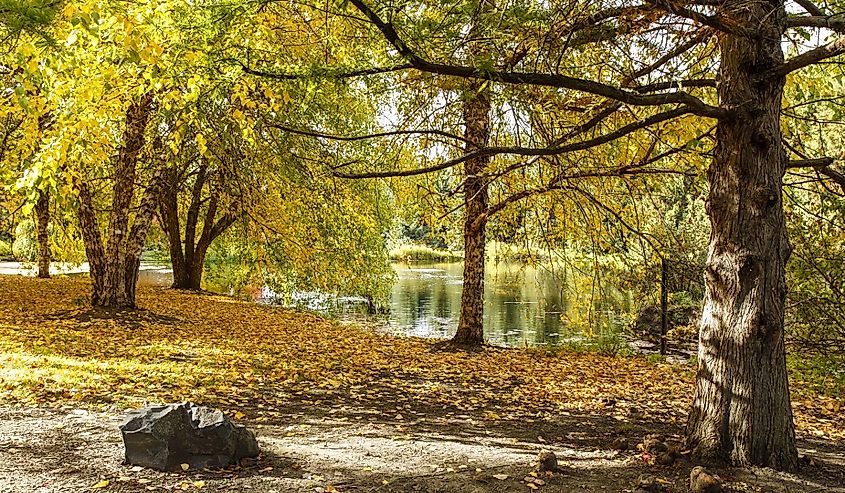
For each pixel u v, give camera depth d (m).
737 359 4.78
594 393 8.20
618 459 5.06
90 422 5.44
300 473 4.43
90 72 5.69
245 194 14.11
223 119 10.32
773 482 4.40
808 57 4.57
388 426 6.04
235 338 11.41
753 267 4.79
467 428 6.14
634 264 10.41
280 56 6.99
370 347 11.54
